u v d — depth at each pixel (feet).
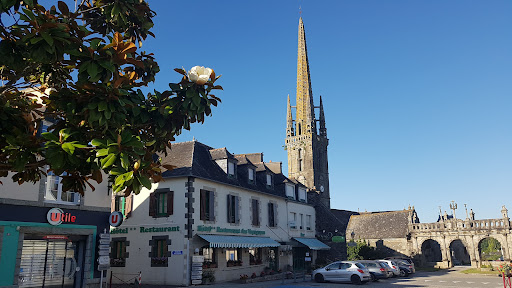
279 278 91.97
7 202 44.62
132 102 17.81
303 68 322.55
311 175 279.49
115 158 14.85
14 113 17.97
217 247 73.20
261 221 93.66
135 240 74.59
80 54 15.46
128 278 73.36
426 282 83.87
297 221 111.75
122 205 78.23
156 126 18.15
